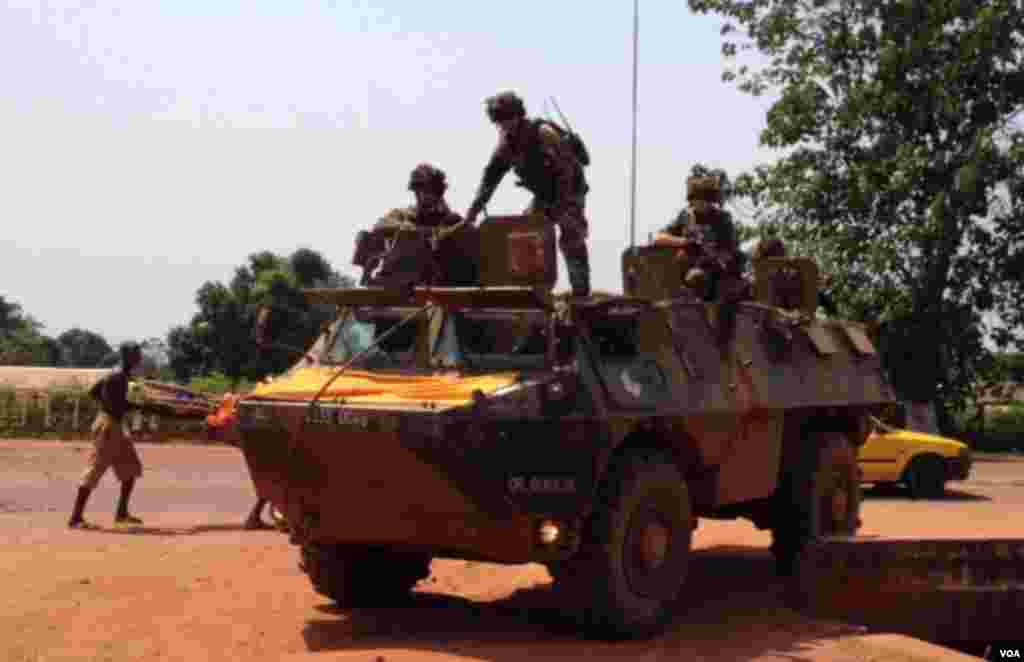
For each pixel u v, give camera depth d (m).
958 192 29.27
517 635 8.80
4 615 8.98
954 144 30.36
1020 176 28.89
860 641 8.95
